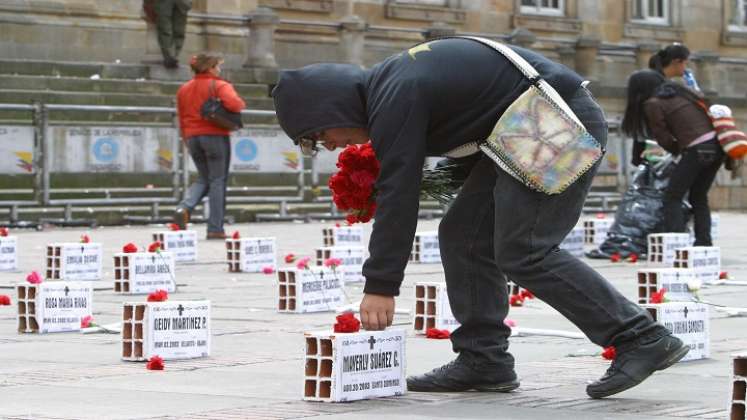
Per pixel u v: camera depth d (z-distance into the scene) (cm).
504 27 3441
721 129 1415
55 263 1262
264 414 565
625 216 1504
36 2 2594
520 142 584
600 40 3475
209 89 1781
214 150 1794
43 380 665
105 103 2278
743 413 516
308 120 596
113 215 2128
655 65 1484
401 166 579
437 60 586
